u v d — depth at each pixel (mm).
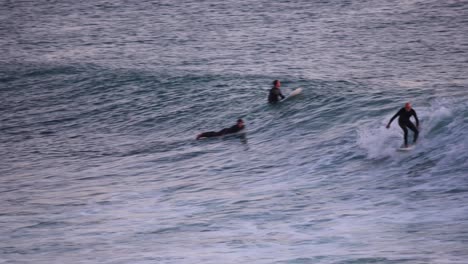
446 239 62562
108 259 63781
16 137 133750
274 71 173750
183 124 131750
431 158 88250
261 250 63688
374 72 171000
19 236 73625
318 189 85500
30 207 87062
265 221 74000
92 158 114812
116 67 185625
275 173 95688
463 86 145750
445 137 91812
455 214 70062
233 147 111188
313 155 99875
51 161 115062
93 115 145000
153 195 89750
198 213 79312
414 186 81188
